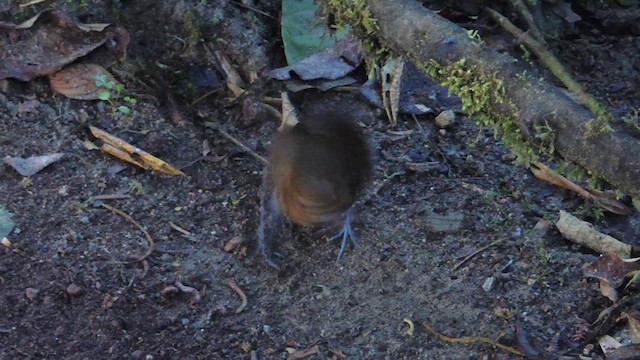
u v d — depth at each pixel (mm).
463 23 7566
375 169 6434
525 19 7270
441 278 5691
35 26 6746
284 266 5805
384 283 5676
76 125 6496
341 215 5711
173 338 5277
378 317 5465
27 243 5668
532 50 6637
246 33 7195
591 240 5848
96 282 5484
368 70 6957
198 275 5656
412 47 5715
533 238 5930
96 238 5770
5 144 6266
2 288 5387
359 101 6992
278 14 7480
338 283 5703
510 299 5543
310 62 7066
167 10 7168
